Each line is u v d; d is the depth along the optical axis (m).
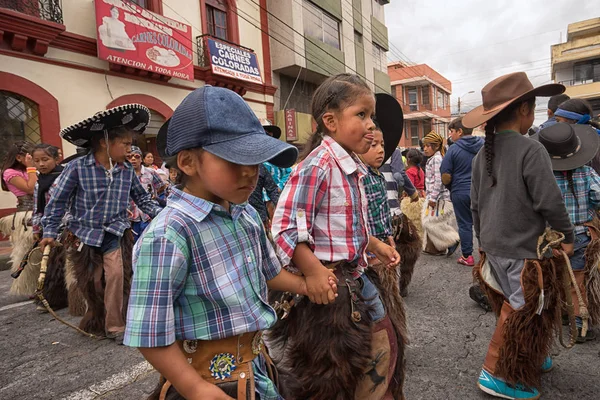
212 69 12.78
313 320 1.73
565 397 2.48
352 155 1.92
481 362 2.94
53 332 3.79
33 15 8.92
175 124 1.24
